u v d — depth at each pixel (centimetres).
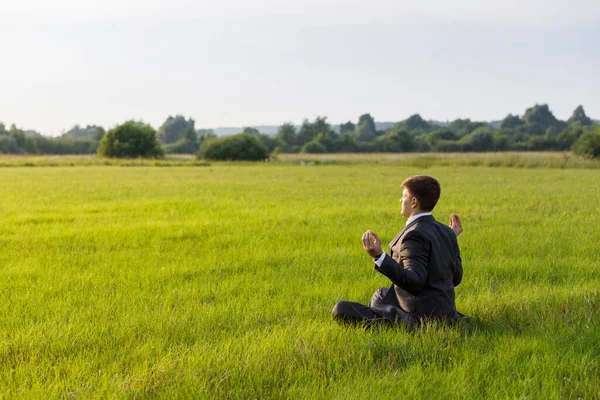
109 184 2595
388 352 406
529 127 19000
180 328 477
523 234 1020
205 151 8056
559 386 349
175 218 1323
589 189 2239
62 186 2439
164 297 600
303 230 1100
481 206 1543
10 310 554
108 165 5841
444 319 438
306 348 408
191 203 1669
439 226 445
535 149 14788
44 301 586
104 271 745
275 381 364
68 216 1344
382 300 476
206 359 394
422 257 423
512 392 340
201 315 521
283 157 9100
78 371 386
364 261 800
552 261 763
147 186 2461
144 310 545
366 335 436
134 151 9256
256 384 358
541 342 420
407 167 5416
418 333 427
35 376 374
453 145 15050
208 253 871
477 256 816
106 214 1391
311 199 1820
